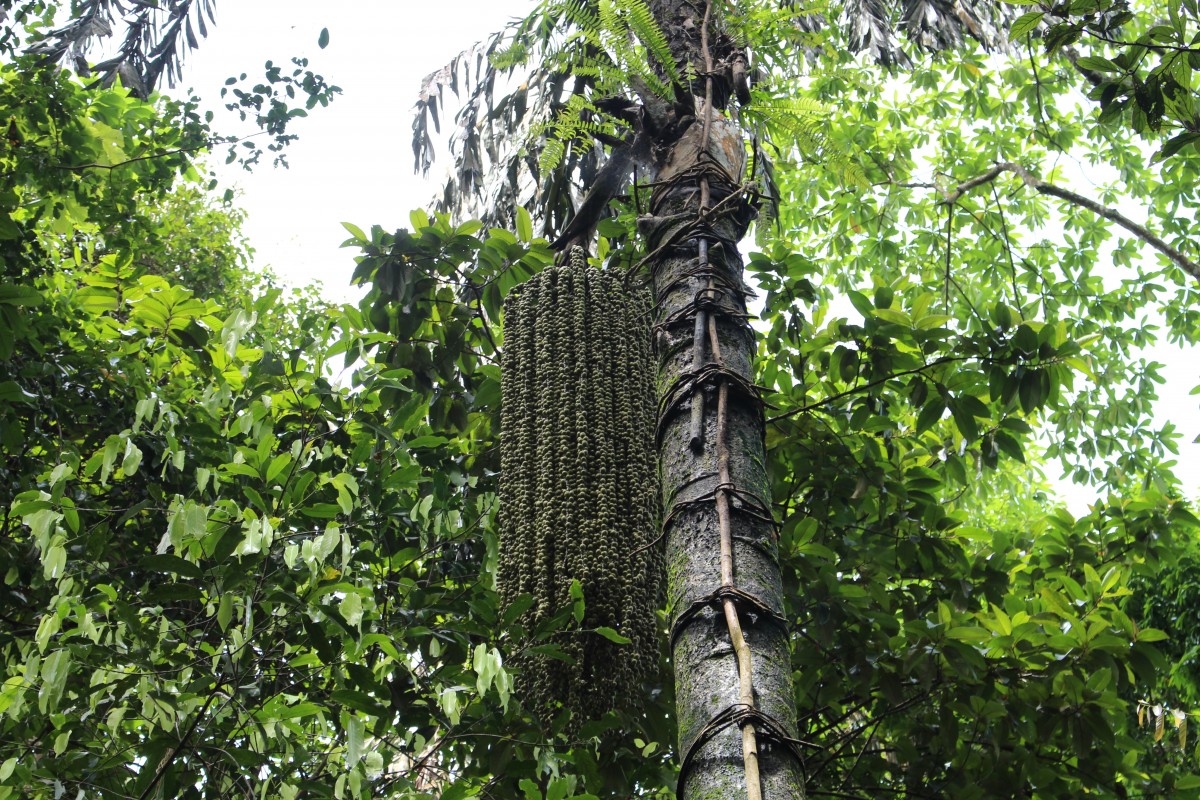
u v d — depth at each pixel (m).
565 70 4.40
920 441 6.38
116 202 6.51
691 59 3.91
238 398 4.95
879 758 5.64
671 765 4.86
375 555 4.56
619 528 2.95
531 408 3.17
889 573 5.84
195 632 4.11
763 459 2.98
